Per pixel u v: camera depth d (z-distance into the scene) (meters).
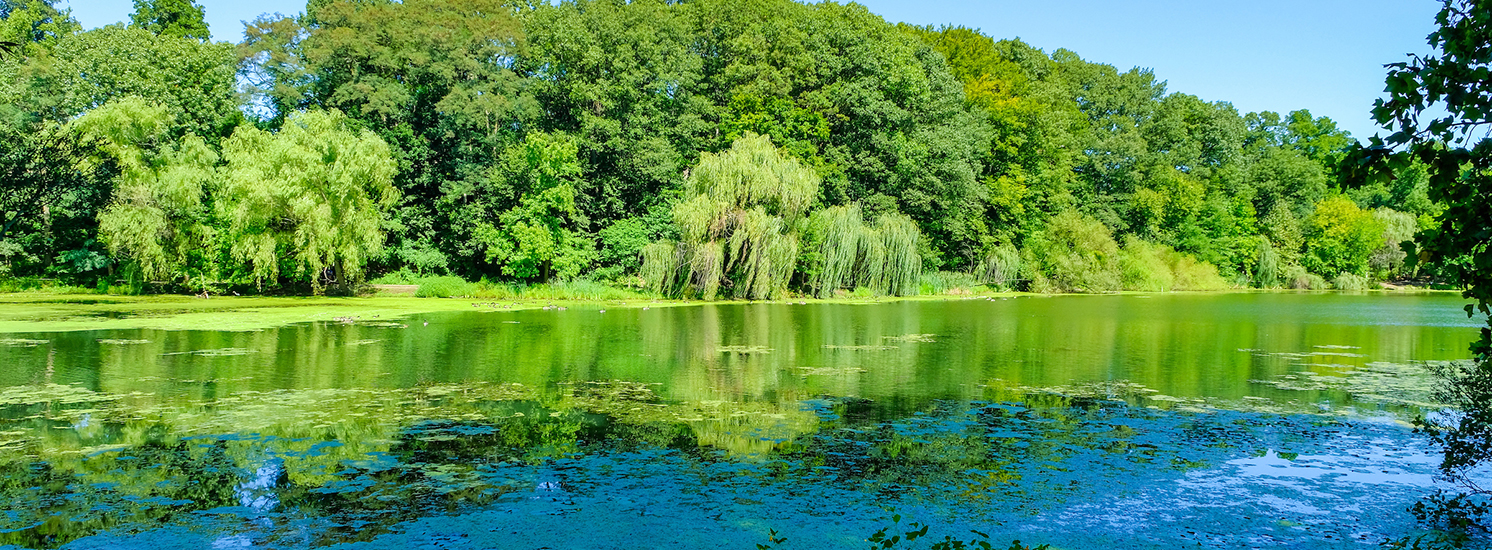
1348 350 19.47
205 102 39.50
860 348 19.41
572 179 41.03
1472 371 7.11
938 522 7.10
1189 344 20.66
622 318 27.48
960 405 12.26
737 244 35.69
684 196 40.19
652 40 44.34
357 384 13.76
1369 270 66.62
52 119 36.22
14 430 10.18
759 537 6.74
